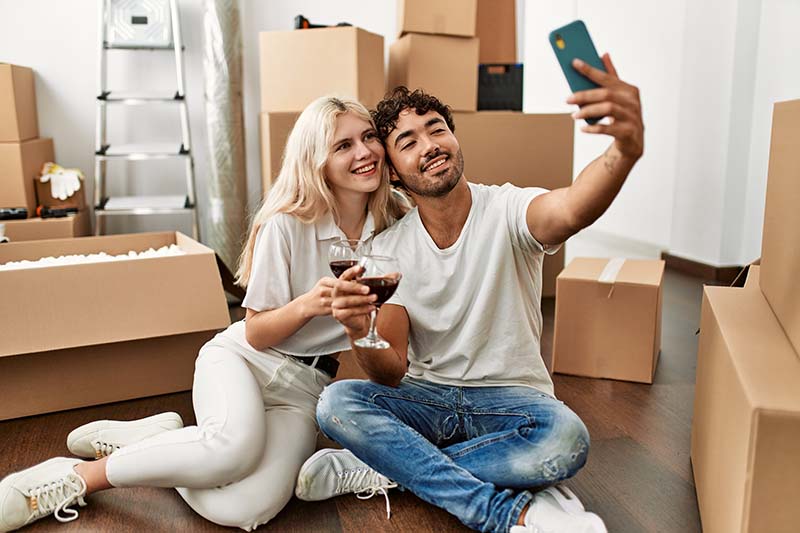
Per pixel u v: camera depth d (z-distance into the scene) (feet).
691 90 14.07
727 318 5.17
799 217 4.62
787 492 3.78
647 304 8.21
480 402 5.59
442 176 5.37
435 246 5.66
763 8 12.70
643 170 16.26
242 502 5.38
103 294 7.48
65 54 13.32
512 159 12.04
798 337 4.44
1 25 13.03
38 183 12.34
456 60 11.86
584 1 18.52
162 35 12.87
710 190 13.69
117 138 13.75
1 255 9.29
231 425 5.43
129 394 7.89
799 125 4.68
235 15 12.78
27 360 7.39
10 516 5.38
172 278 7.78
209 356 6.10
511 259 5.51
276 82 11.67
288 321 5.66
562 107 19.89
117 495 5.97
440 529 5.38
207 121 13.00
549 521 4.85
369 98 11.73
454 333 5.74
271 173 11.17
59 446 6.82
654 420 7.33
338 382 5.64
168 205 12.87
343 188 5.96
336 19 14.37
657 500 5.76
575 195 4.59
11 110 11.75
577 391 8.14
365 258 4.81
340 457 5.77
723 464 4.52
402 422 5.46
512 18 13.16
